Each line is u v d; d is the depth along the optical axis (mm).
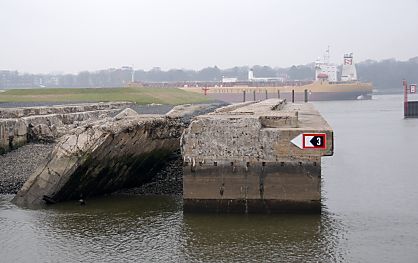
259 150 25266
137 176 32625
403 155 51281
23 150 40719
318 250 20875
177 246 21297
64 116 50719
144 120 30594
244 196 25531
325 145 24844
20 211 26984
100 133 27844
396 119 109812
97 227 24062
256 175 25406
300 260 19781
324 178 38500
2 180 32625
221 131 25484
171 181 33844
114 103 76938
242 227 23625
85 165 28172
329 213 27016
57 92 103312
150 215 26062
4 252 20812
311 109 48625
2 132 39469
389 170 42062
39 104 72875
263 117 26766
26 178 32875
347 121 104812
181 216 25609
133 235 22797
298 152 25047
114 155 29281
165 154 34812
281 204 25406
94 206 28141
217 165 25578
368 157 49906
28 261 19828
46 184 28344
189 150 25656
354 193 32750
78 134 28062
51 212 26812
